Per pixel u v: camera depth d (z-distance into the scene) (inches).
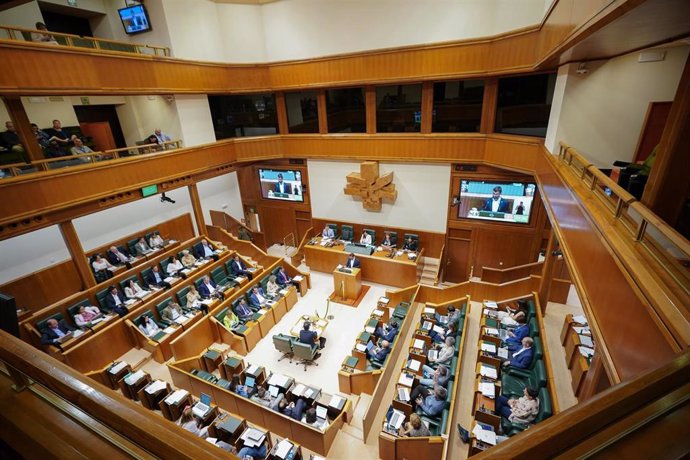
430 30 421.1
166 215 579.2
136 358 366.0
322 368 356.2
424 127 452.1
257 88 506.3
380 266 490.6
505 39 354.3
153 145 432.8
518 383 290.7
